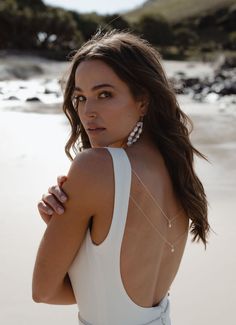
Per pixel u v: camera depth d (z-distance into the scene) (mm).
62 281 1715
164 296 1854
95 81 1735
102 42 1786
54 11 68875
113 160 1589
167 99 1811
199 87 28250
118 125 1760
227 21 114062
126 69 1732
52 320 3521
